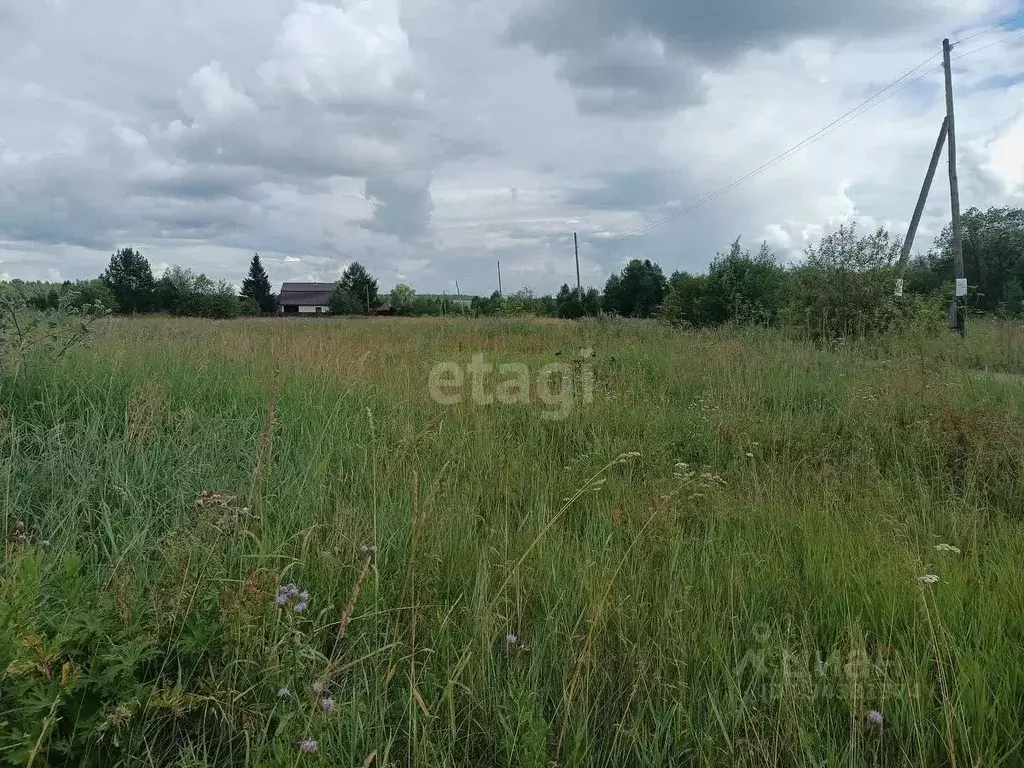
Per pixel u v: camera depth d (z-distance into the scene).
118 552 2.87
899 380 6.85
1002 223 47.41
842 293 13.88
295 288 102.88
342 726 1.99
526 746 1.79
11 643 1.71
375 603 2.44
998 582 2.87
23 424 4.47
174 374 6.29
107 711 1.82
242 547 2.77
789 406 6.62
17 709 1.63
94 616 2.00
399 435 5.00
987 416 5.30
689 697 2.18
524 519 3.60
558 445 5.64
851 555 3.12
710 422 5.95
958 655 2.24
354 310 72.12
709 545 3.28
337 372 7.22
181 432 4.50
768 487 4.24
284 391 6.15
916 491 4.43
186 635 2.14
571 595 2.74
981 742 1.93
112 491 3.60
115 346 7.45
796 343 11.36
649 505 3.79
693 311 24.09
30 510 3.36
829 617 2.63
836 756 1.91
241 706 1.98
